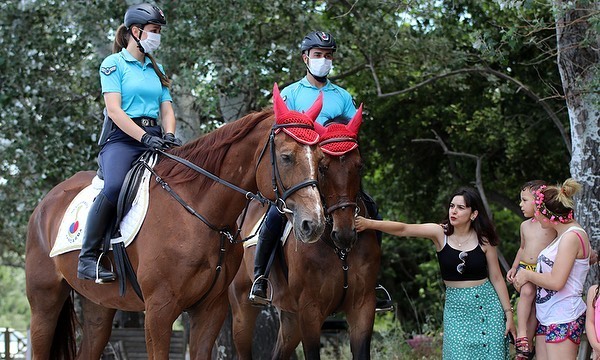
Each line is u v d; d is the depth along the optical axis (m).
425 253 19.97
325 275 6.21
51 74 13.24
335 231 5.56
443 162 16.38
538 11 11.46
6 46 12.70
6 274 43.62
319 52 6.60
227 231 5.63
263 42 12.47
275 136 5.18
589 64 8.29
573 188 6.01
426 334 13.01
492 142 14.91
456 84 13.70
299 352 13.54
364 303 6.32
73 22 12.76
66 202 6.62
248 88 11.83
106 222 5.86
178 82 11.29
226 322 11.34
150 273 5.55
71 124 13.18
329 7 13.02
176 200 5.62
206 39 11.47
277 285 6.84
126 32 6.23
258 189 5.38
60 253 6.28
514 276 6.49
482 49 9.26
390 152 16.28
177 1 11.68
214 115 12.04
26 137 13.07
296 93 6.70
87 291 6.27
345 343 13.87
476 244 6.20
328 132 5.72
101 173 6.14
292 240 6.41
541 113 14.23
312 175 4.97
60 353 6.84
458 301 6.15
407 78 14.84
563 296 5.95
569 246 5.86
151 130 6.13
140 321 18.86
